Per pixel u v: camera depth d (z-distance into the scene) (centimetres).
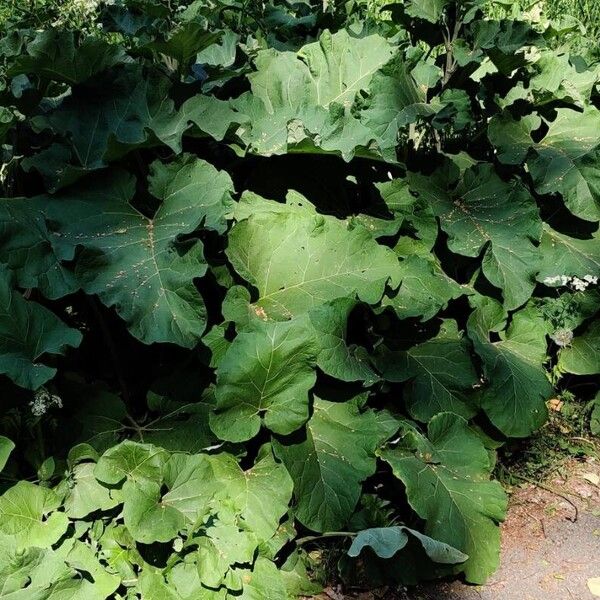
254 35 244
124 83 182
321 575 176
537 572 184
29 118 185
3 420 165
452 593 178
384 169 208
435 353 196
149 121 181
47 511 155
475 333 198
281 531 172
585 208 210
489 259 201
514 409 196
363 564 177
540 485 208
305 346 168
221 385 165
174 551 161
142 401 188
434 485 180
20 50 191
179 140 173
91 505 158
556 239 220
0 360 148
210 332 176
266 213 183
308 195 199
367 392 181
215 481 165
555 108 224
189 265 160
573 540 193
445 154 221
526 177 224
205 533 160
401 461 179
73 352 186
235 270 178
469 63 214
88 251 161
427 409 190
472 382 194
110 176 175
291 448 174
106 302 157
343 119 186
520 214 207
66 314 187
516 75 225
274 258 183
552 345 229
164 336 156
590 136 221
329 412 181
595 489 208
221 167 198
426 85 211
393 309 186
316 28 249
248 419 169
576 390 234
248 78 207
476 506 183
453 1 216
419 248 199
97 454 162
